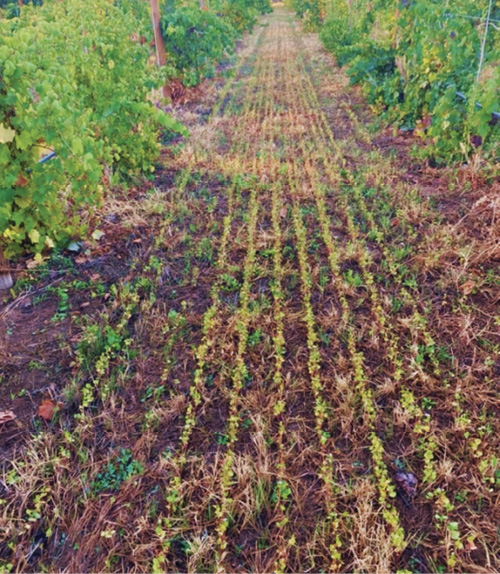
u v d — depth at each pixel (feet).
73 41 14.19
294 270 10.89
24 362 8.56
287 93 27.07
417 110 19.10
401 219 12.60
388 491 6.35
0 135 9.12
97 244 12.06
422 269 10.69
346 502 6.31
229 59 38.11
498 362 8.26
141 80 16.53
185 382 8.19
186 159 17.52
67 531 6.10
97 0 19.43
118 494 6.50
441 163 15.87
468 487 6.40
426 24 18.02
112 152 15.16
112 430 7.35
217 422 7.48
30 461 6.87
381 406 7.61
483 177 14.11
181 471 6.76
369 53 22.63
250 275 10.73
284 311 9.67
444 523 6.02
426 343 8.63
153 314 9.63
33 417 7.56
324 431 7.24
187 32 24.11
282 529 6.02
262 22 76.74
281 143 19.13
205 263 11.41
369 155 17.08
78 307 9.95
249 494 6.38
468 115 14.67
